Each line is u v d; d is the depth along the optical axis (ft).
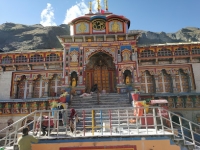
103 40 54.34
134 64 52.03
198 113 51.49
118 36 54.19
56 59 57.82
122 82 51.24
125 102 43.88
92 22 55.93
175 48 56.65
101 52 56.13
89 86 57.88
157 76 56.54
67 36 53.16
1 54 58.23
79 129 32.50
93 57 60.03
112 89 57.67
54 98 50.34
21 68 58.65
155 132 25.26
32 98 54.08
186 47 56.44
